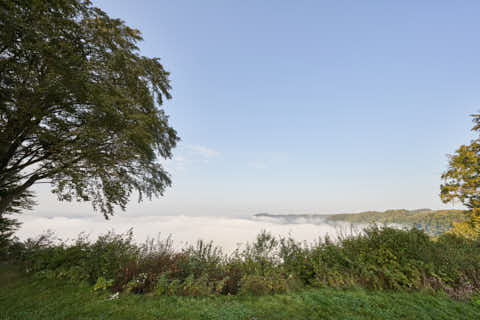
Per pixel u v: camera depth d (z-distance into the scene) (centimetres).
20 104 623
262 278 508
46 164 916
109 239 629
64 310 356
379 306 395
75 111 765
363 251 592
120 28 1062
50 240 704
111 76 923
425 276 518
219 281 493
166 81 1314
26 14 553
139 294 448
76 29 708
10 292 435
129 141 969
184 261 559
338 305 395
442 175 1457
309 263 566
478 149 1324
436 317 358
